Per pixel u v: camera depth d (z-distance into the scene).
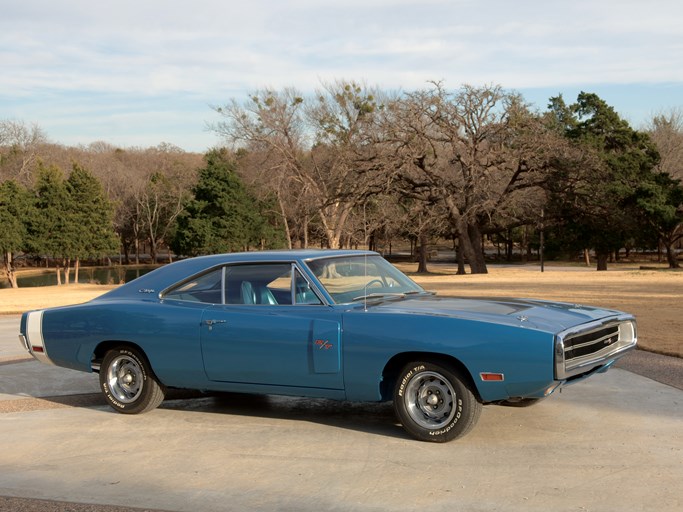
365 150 42.59
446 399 5.53
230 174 68.06
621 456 5.11
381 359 5.58
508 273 40.75
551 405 6.67
